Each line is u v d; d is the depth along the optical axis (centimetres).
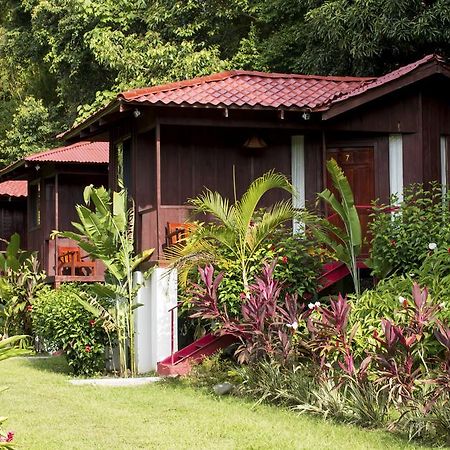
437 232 1441
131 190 1681
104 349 1545
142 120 1622
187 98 1534
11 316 2039
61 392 1295
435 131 1666
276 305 1236
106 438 971
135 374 1511
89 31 2977
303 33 2586
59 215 2247
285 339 1175
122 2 2983
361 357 1163
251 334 1232
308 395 1095
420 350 1070
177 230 1512
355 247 1470
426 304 1054
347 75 2356
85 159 2158
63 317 1509
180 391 1270
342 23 2202
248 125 1593
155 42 2859
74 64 3072
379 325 1168
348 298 1523
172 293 1522
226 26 2980
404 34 2086
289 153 1686
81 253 2197
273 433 965
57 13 3138
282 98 1605
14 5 3559
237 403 1157
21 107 3591
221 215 1371
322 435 947
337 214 1612
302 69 2456
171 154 1641
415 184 1563
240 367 1301
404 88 1648
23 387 1357
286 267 1411
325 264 1532
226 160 1666
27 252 2139
